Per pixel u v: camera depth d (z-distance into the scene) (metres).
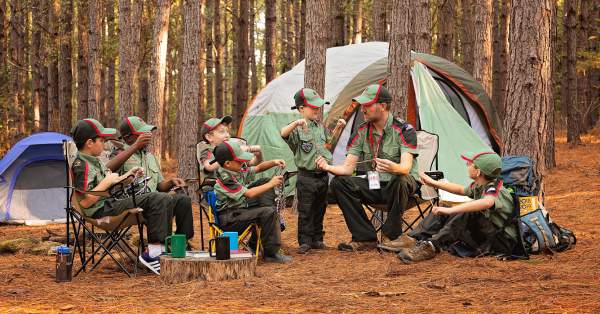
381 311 4.20
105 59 23.34
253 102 13.43
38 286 5.40
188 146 13.74
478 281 5.13
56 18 21.55
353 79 11.92
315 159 7.23
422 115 11.53
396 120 7.10
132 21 15.87
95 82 17.36
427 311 4.17
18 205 11.50
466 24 20.67
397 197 6.93
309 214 7.21
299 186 7.25
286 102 12.73
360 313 4.15
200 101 25.19
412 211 11.38
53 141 11.66
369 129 7.16
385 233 6.99
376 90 7.02
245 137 12.95
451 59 22.50
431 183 6.62
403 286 5.02
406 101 9.35
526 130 7.41
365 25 32.50
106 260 6.91
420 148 7.86
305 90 7.36
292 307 4.35
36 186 11.72
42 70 24.91
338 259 6.55
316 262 6.41
